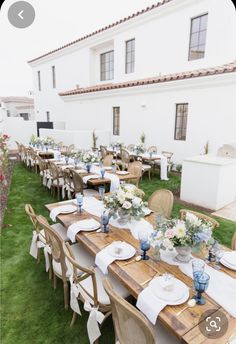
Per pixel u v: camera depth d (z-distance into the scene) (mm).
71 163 6969
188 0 8852
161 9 9742
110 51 13273
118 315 1529
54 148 10164
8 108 26453
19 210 5328
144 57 10984
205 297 1665
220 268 2018
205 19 8883
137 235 2553
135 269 1972
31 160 9242
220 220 4852
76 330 2322
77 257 2693
